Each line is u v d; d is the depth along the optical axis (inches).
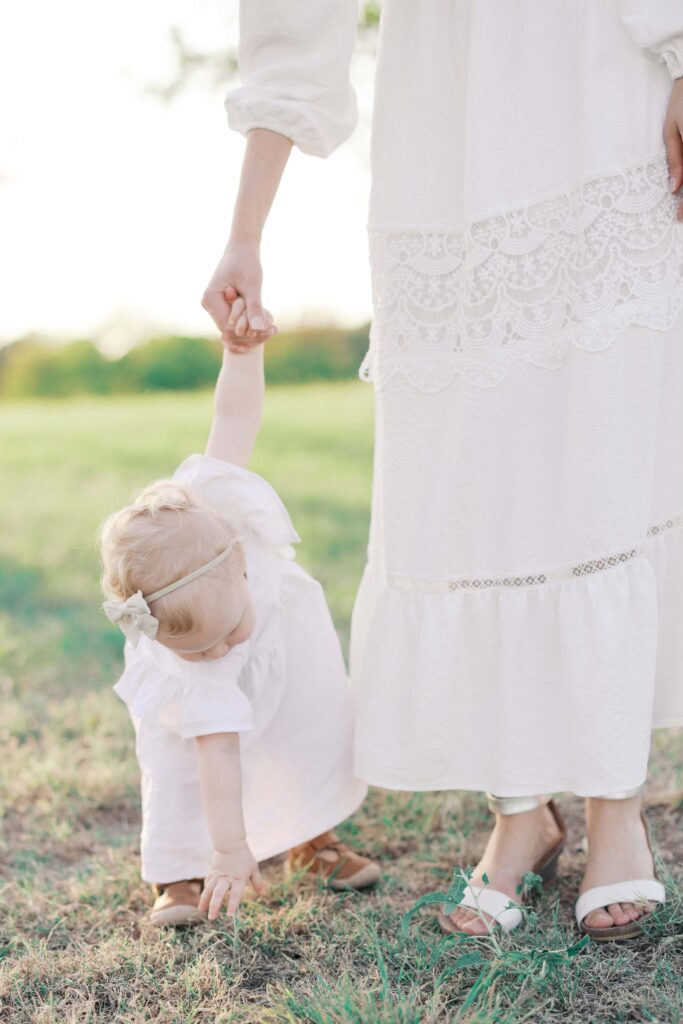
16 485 300.2
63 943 75.9
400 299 75.4
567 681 73.7
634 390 71.6
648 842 77.7
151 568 70.9
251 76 78.1
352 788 84.1
